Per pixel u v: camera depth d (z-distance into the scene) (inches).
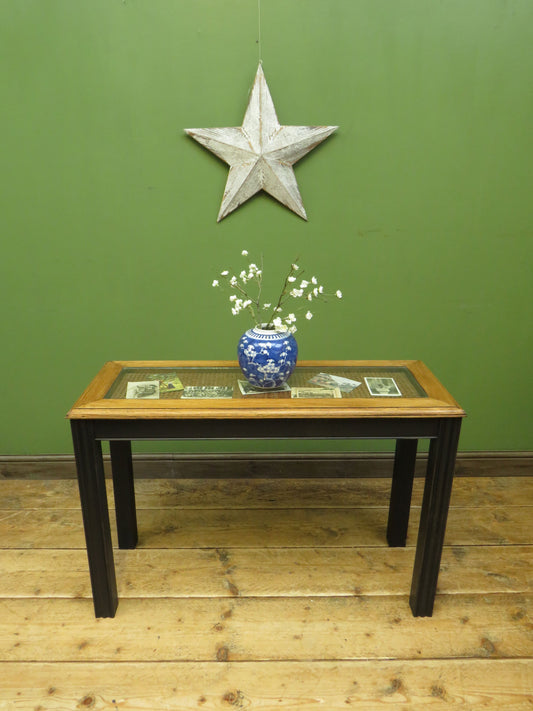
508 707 65.5
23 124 94.0
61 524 99.5
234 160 95.3
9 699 66.0
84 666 70.5
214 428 72.1
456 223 100.8
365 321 106.5
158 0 88.4
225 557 91.0
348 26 90.3
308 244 101.6
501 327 107.0
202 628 76.6
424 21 90.2
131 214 99.2
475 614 79.5
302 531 98.0
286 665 70.8
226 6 88.9
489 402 111.5
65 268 102.0
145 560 90.0
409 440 87.0
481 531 98.3
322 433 72.8
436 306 105.7
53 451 113.1
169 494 109.1
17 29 89.3
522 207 100.0
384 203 99.5
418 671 70.2
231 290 104.0
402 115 94.8
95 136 94.8
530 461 114.7
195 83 92.4
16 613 79.0
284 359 75.1
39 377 108.3
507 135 96.0
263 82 91.7
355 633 75.9
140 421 71.1
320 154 96.6
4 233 99.8
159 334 106.5
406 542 95.5
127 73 91.7
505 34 91.0
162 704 65.5
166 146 95.6
